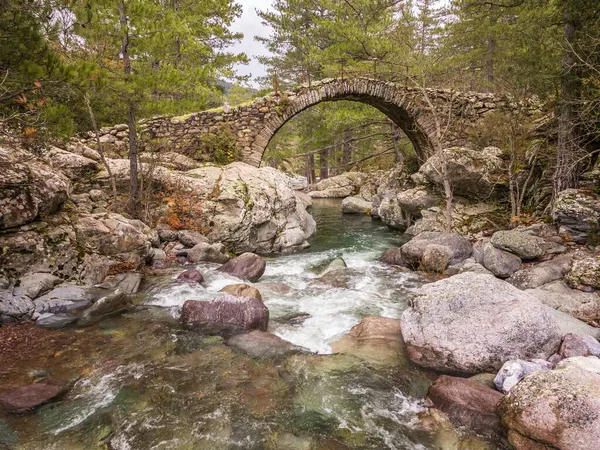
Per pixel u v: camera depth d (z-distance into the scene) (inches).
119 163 526.0
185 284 334.3
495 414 164.2
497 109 703.1
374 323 259.4
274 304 312.2
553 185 434.0
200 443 156.3
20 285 271.3
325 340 249.9
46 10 254.8
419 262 424.8
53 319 258.8
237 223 488.1
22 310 254.2
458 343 213.2
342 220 820.0
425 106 713.6
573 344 206.2
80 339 237.9
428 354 219.5
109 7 402.0
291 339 250.2
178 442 156.4
